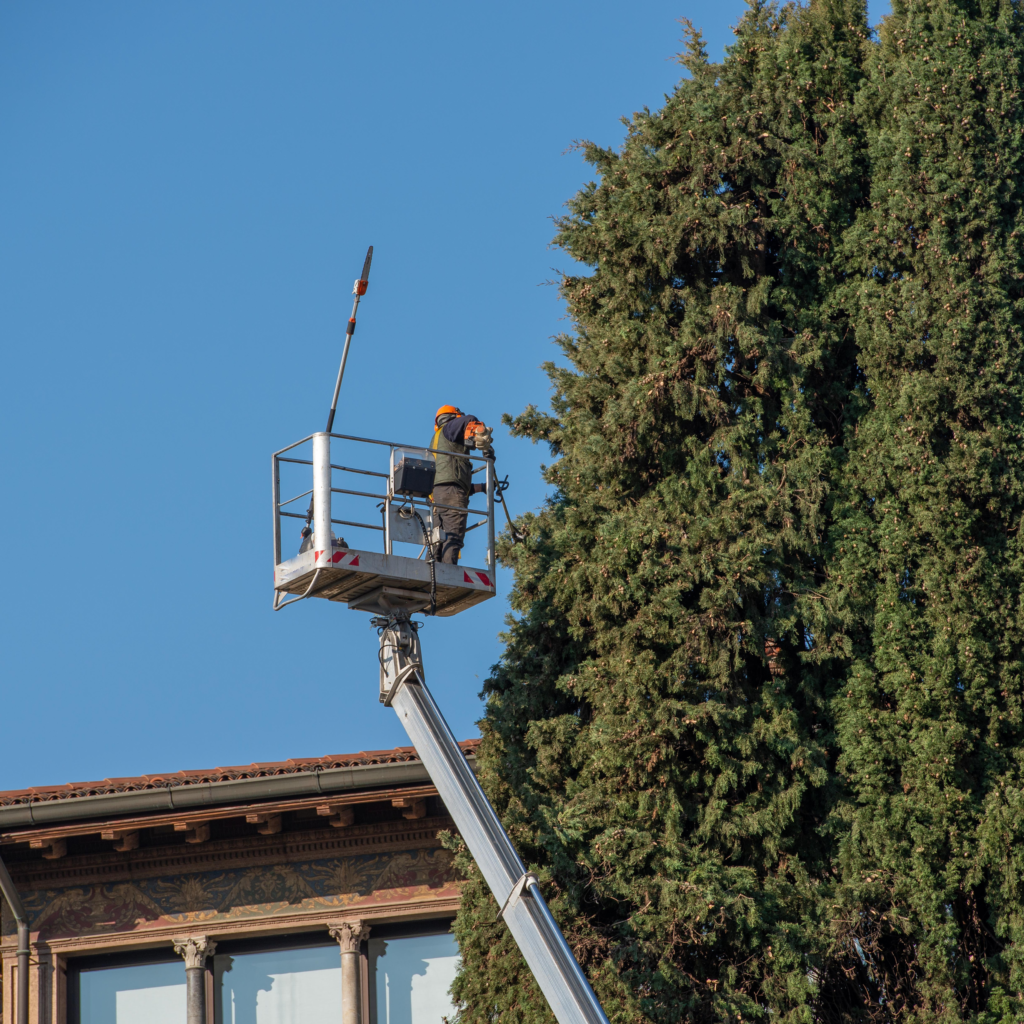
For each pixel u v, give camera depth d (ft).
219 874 217.77
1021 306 195.42
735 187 209.05
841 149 204.74
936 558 187.62
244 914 215.31
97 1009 215.51
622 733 187.42
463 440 190.29
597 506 204.13
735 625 188.85
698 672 191.11
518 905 156.25
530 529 208.74
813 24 214.07
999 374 191.72
